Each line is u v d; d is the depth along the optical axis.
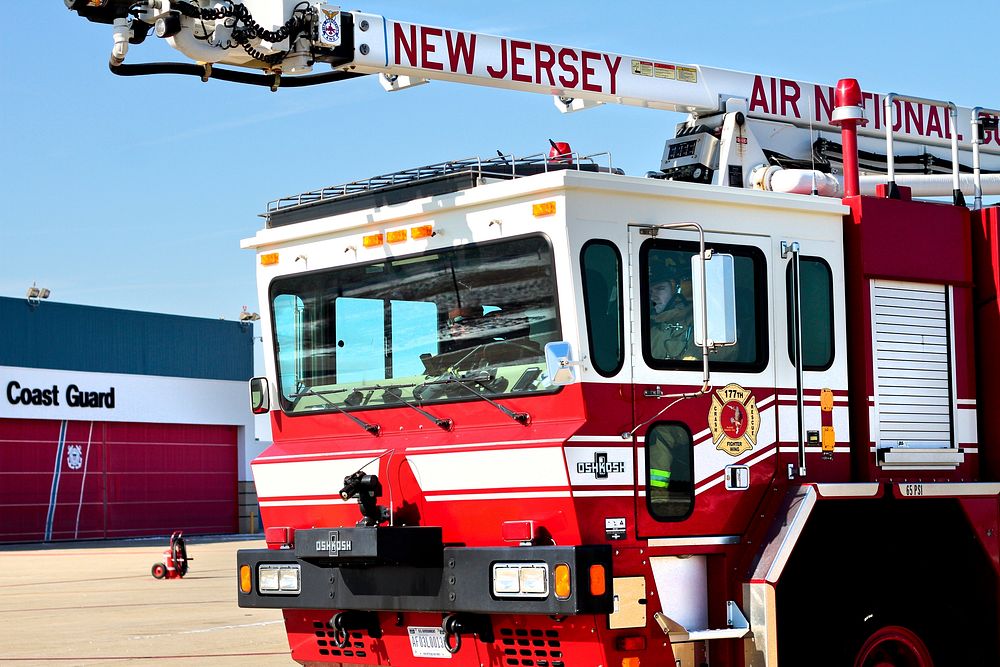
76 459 45.00
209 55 8.23
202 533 48.66
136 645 14.46
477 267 7.60
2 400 42.81
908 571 8.34
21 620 17.70
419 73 9.35
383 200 8.09
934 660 8.36
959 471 8.61
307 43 8.63
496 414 7.45
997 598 8.49
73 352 45.19
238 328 50.56
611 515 7.12
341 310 8.30
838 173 10.77
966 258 8.80
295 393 8.51
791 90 10.66
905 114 11.02
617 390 7.21
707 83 10.38
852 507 8.21
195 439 48.94
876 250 8.31
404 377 7.93
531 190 7.25
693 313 7.36
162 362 47.91
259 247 8.74
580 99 10.16
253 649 13.83
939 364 8.58
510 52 9.73
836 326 8.19
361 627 7.96
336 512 8.15
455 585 7.27
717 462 7.55
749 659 7.44
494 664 7.49
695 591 7.50
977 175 9.43
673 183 7.50
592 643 7.07
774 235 7.96
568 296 7.14
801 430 7.93
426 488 7.63
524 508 7.20
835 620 7.95
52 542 43.62
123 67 8.16
